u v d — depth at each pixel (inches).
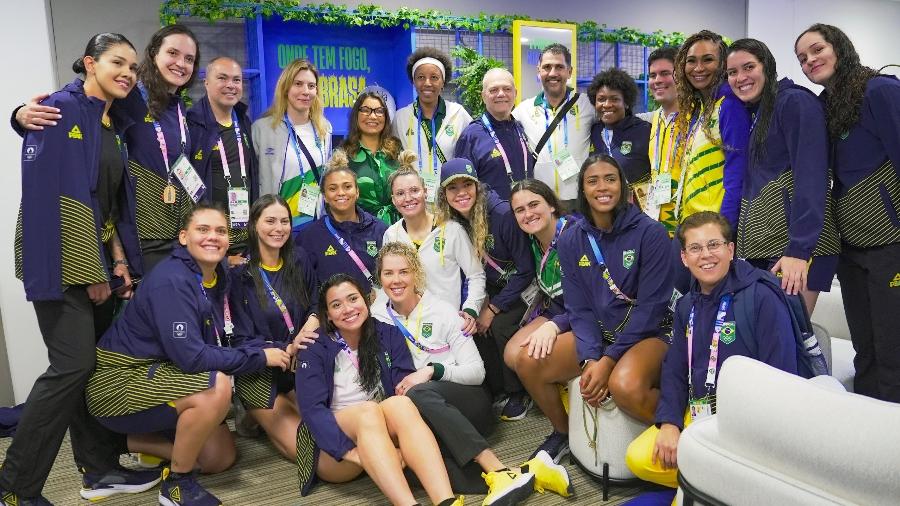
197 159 125.1
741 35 265.4
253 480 111.2
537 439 122.9
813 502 56.8
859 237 102.5
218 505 100.4
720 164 113.7
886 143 97.3
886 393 103.6
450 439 99.3
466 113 160.9
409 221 128.1
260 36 172.2
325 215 132.8
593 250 108.9
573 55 218.4
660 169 131.0
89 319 98.3
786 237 100.9
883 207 99.3
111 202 105.4
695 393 91.7
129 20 165.2
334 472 105.3
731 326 87.8
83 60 99.6
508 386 132.6
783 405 60.7
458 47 200.4
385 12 188.1
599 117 150.5
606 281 108.1
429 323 113.2
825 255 104.8
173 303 99.7
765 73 103.5
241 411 129.0
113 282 106.3
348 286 105.0
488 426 116.3
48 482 113.3
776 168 102.8
